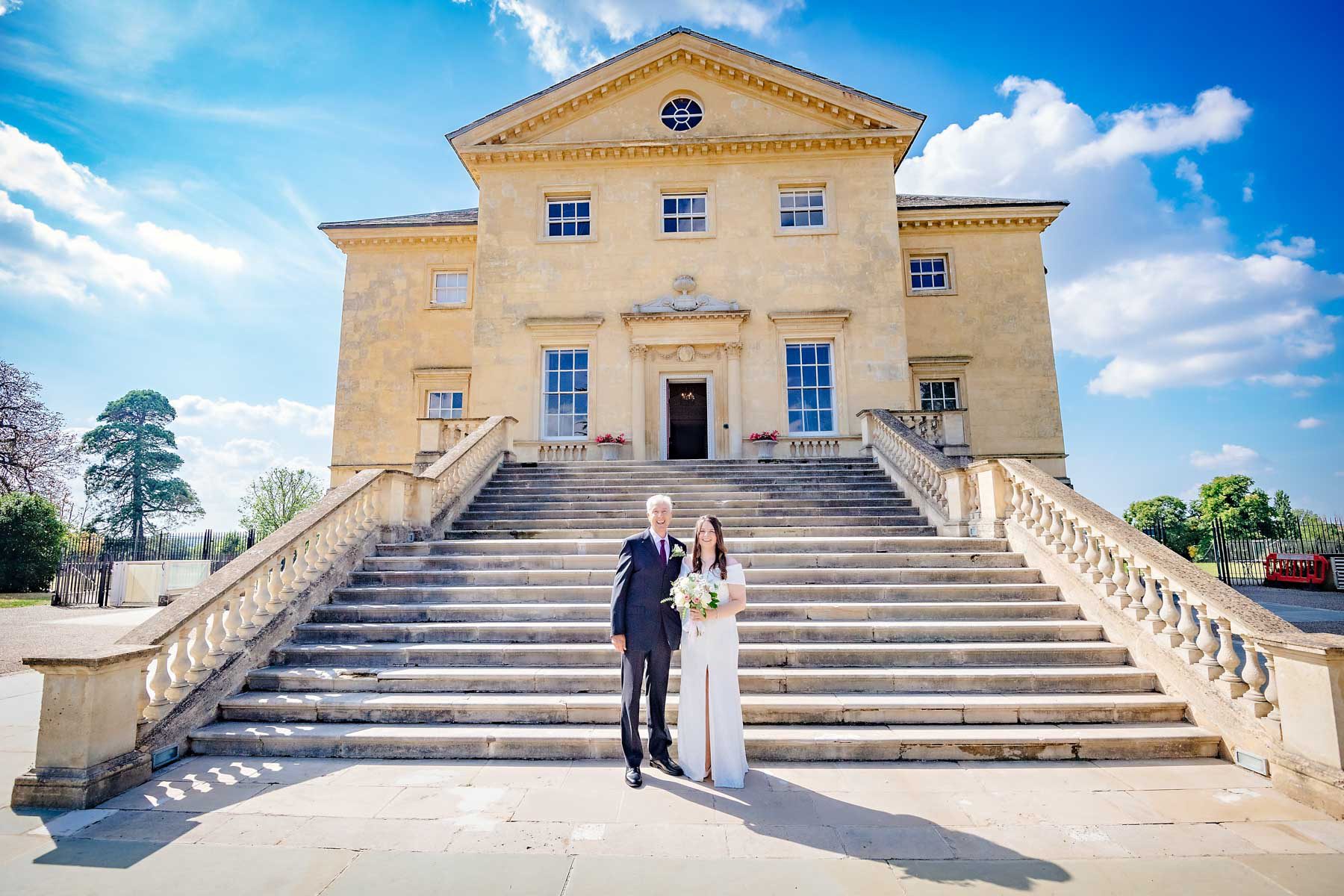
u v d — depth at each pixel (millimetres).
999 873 3330
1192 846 3615
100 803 4234
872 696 5672
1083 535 7273
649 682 4816
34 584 21344
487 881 3258
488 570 8195
